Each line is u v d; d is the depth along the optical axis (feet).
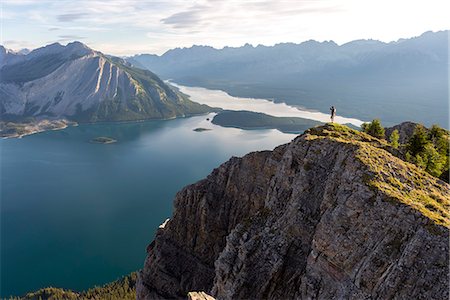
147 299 335.06
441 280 131.34
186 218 356.18
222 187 352.49
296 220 212.43
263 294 203.92
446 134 308.40
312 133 262.88
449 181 234.38
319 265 174.81
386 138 341.41
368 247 157.69
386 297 139.74
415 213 151.53
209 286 313.12
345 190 183.01
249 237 236.22
